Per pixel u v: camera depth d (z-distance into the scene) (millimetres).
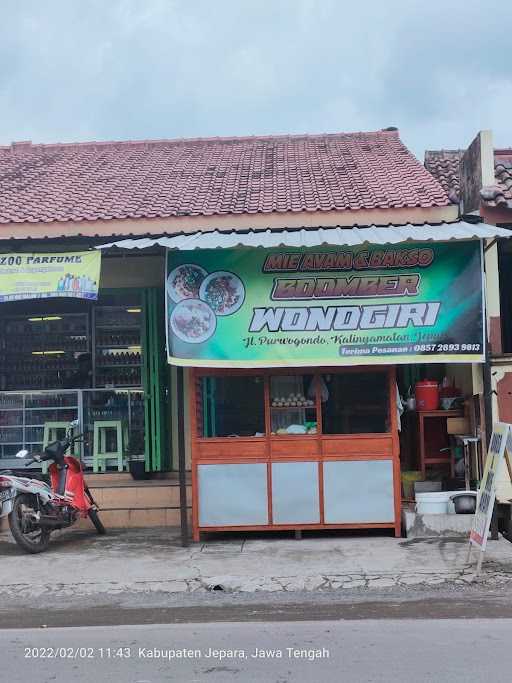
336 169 12945
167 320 8656
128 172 13414
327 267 8656
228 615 6352
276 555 8219
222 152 14977
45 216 10266
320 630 5754
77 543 9109
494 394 9297
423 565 7668
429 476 10062
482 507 7637
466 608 6367
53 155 15211
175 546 8789
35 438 11289
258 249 8648
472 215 9727
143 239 9328
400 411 9125
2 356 11773
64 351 11734
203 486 8938
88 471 11062
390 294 8633
